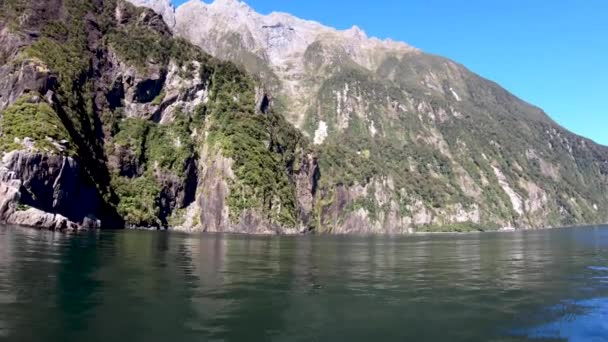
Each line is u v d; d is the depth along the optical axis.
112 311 29.59
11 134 120.00
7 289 34.22
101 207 150.00
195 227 173.38
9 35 163.88
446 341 26.78
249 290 38.47
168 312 30.06
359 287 42.03
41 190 116.50
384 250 90.44
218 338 25.55
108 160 172.62
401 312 32.84
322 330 27.92
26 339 23.94
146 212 167.25
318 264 59.53
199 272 47.03
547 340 27.44
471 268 58.53
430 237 173.38
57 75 161.25
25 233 86.56
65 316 28.08
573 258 74.88
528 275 52.59
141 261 53.75
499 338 27.56
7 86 143.12
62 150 124.56
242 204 170.62
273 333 26.94
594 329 29.72
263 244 98.06
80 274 41.91
